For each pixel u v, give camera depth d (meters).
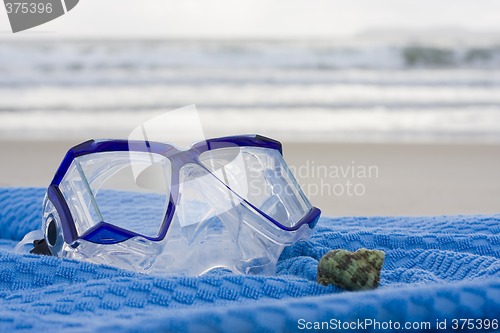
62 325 0.93
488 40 7.36
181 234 1.29
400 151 4.30
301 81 6.78
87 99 6.10
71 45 6.88
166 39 7.44
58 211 1.28
